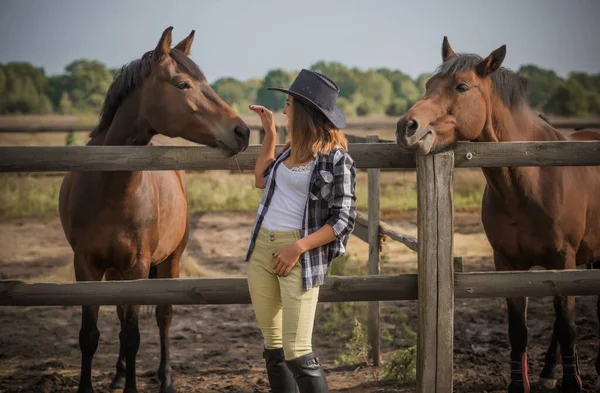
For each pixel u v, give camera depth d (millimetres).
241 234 9914
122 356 4566
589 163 3254
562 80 67062
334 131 2816
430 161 3197
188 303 3229
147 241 4023
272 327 2994
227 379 4645
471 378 4535
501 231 4133
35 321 6180
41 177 14195
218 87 77562
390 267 7863
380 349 5348
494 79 3871
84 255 3984
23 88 64625
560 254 4090
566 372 4109
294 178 2791
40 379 4523
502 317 6234
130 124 3822
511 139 3980
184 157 3232
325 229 2723
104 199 3822
